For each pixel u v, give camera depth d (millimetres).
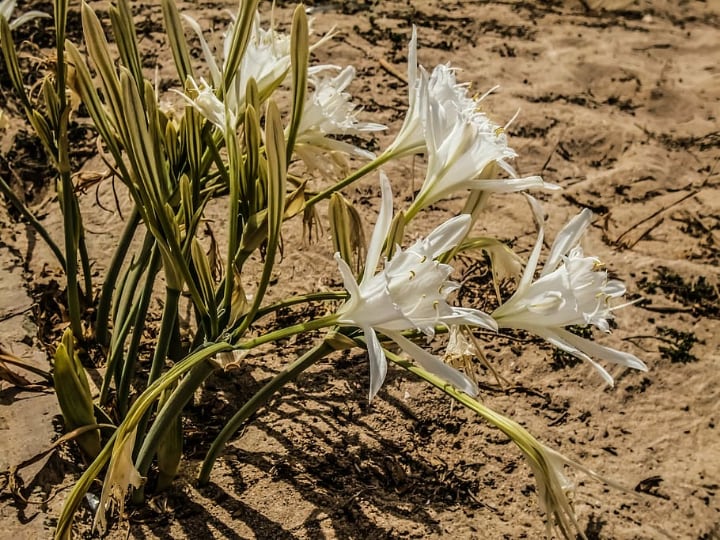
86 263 564
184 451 491
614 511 493
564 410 563
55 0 437
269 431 511
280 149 324
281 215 340
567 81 999
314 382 555
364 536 452
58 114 470
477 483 499
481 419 543
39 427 476
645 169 843
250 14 355
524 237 727
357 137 818
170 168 408
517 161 837
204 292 376
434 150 368
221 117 362
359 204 736
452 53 1018
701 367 610
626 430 554
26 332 545
